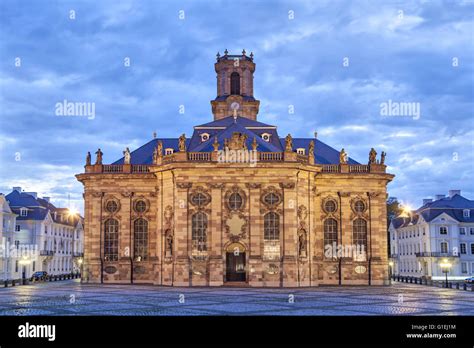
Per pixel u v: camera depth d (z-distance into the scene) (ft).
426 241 408.67
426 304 153.99
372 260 264.93
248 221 232.53
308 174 244.42
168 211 243.40
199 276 231.09
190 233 233.14
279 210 233.14
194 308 138.72
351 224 267.59
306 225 240.73
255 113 315.17
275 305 147.64
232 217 233.14
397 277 351.25
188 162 233.96
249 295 183.01
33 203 396.16
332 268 265.75
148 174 267.59
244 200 233.76
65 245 446.60
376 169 271.90
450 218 404.36
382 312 130.93
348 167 271.08
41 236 389.19
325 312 130.31
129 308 138.62
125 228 267.59
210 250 231.71
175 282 231.30
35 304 149.69
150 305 146.72
